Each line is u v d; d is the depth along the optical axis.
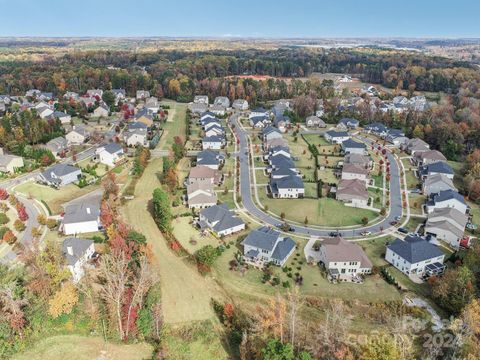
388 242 91.75
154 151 148.62
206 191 106.75
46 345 59.56
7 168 119.75
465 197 118.44
